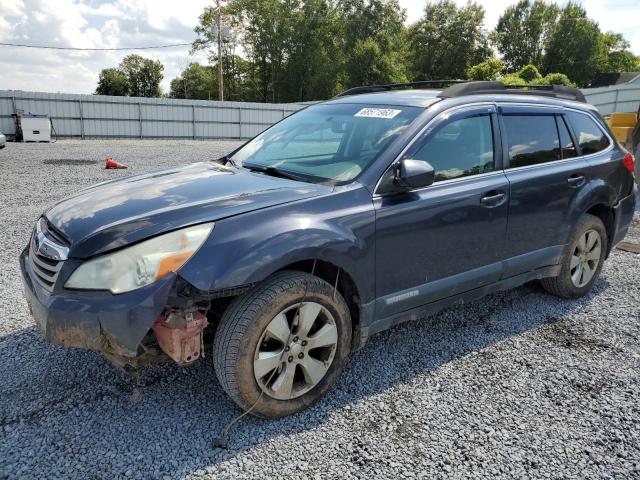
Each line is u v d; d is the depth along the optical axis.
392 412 2.90
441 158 3.37
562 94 4.59
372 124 3.49
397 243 3.08
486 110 3.69
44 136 25.27
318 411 2.89
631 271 5.38
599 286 4.93
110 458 2.49
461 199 3.36
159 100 31.09
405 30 68.94
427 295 3.32
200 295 2.46
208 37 59.03
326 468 2.45
